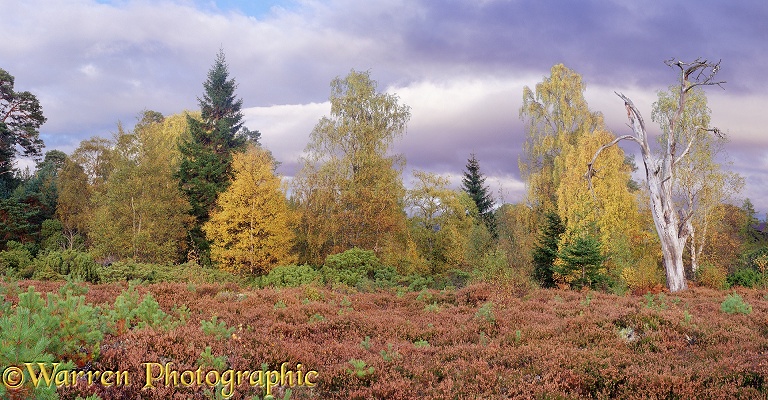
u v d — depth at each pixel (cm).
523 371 752
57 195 4997
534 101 5009
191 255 3581
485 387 676
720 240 4375
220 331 830
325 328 1027
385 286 2462
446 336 1017
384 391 645
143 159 3738
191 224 3956
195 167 4266
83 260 2120
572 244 2747
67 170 5075
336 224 3525
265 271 3134
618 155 3475
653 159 2800
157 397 559
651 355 841
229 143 5084
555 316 1225
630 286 2725
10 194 4784
